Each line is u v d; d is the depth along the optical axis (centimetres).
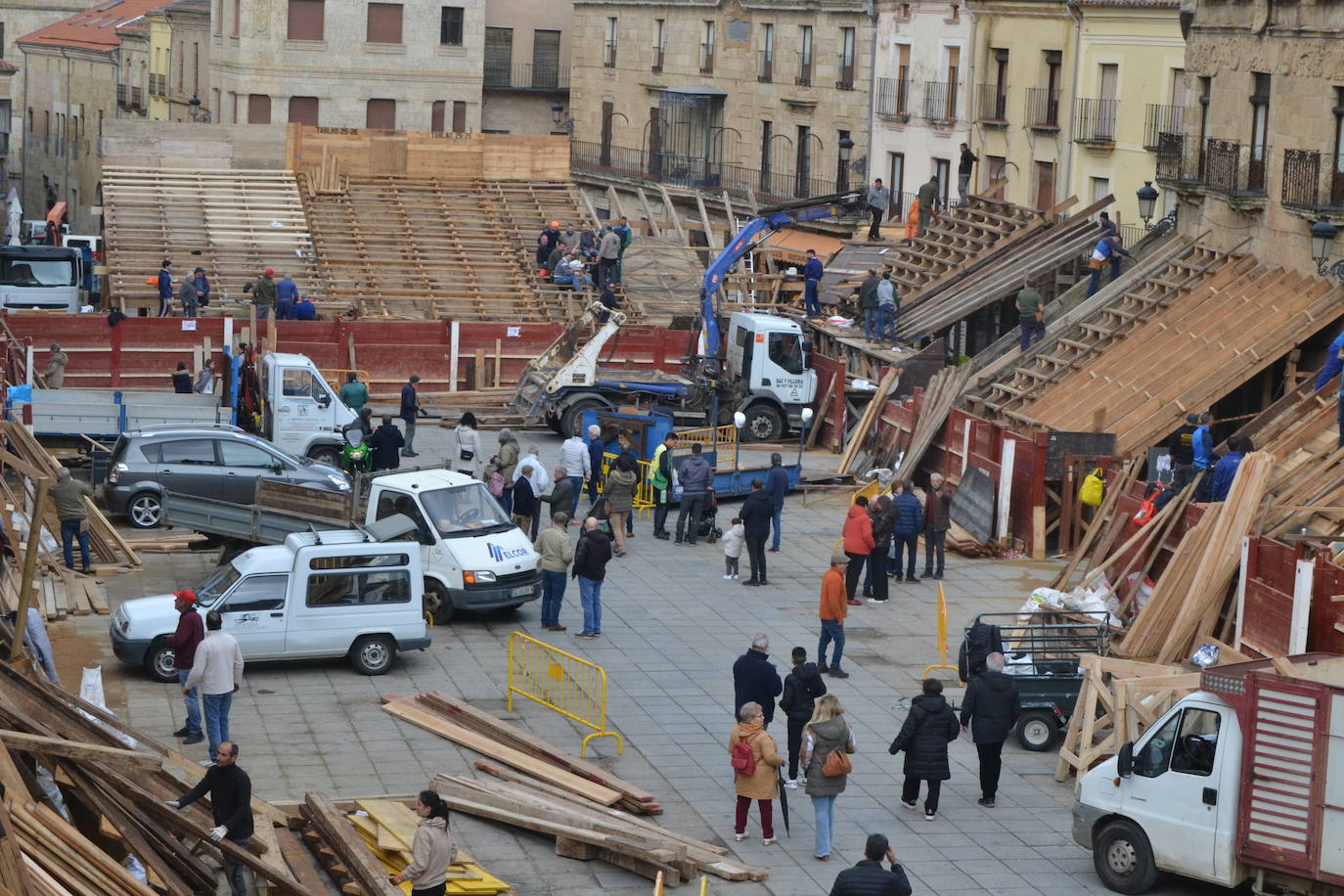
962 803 2402
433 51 9369
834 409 5025
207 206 6450
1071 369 4353
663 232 7688
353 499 3272
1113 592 3231
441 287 6241
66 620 3080
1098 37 6253
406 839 2069
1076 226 5459
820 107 8194
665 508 3972
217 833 1877
